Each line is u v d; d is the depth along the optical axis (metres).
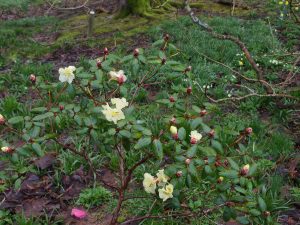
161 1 3.48
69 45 2.70
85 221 1.13
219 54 2.28
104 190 1.21
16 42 2.81
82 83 0.92
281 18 2.84
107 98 0.97
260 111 1.70
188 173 0.81
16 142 1.45
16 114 1.66
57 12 4.28
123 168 1.11
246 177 0.83
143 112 1.59
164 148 0.83
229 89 1.91
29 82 2.03
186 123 0.87
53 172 1.31
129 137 0.83
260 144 1.40
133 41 2.70
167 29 2.80
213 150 0.82
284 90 1.76
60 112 0.91
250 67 2.13
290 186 1.22
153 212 1.10
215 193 1.13
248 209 0.87
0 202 1.19
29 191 1.23
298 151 1.40
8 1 4.44
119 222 1.11
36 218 1.13
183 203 1.11
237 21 2.92
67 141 1.43
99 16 3.62
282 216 1.10
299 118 1.62
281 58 2.24
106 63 0.94
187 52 2.26
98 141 0.90
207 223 1.08
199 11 3.45
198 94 1.74
